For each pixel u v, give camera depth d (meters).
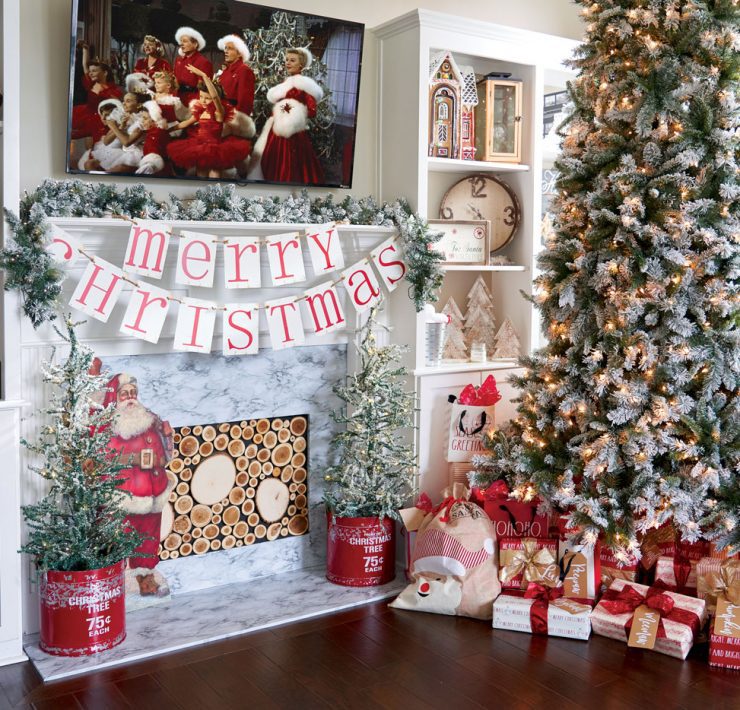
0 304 2.98
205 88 3.32
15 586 2.87
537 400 3.45
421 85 3.65
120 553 2.98
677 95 3.02
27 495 3.03
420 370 3.75
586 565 3.21
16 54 2.76
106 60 3.09
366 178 3.94
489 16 4.29
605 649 3.00
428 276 3.61
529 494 3.30
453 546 3.30
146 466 3.34
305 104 3.56
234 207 3.31
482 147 4.04
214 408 3.52
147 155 3.26
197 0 3.21
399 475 3.62
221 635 3.08
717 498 3.17
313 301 3.47
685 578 3.23
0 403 2.79
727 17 3.01
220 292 3.41
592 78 3.30
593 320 3.29
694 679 2.78
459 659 2.92
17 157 2.81
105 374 2.98
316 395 3.78
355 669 2.84
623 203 3.09
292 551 3.79
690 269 3.04
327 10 3.75
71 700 2.62
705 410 3.12
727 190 2.97
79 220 2.95
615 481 3.22
